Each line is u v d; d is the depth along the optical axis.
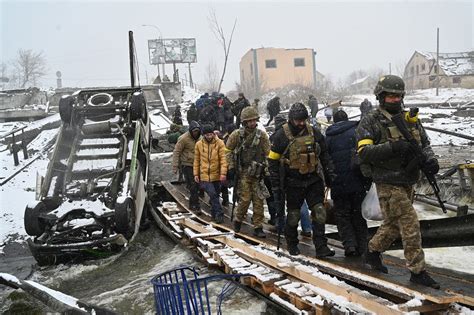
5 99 30.67
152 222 10.37
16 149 15.98
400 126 4.31
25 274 7.86
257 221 7.12
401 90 4.38
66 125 10.49
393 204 4.40
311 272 5.23
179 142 9.58
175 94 31.92
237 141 7.16
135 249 8.62
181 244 8.36
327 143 5.78
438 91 47.00
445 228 5.75
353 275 4.89
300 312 4.93
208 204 10.38
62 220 8.41
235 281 6.21
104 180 9.40
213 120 15.45
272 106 21.77
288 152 5.59
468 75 58.56
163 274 4.76
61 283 7.26
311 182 5.66
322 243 5.71
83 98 11.16
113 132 10.32
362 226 5.83
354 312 4.29
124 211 8.28
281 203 5.77
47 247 7.93
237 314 5.39
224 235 7.50
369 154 4.36
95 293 6.68
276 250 6.24
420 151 4.28
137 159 9.82
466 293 4.16
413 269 4.38
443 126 22.77
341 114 6.12
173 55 41.91
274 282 5.51
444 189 10.32
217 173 8.53
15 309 5.23
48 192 9.17
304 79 60.06
